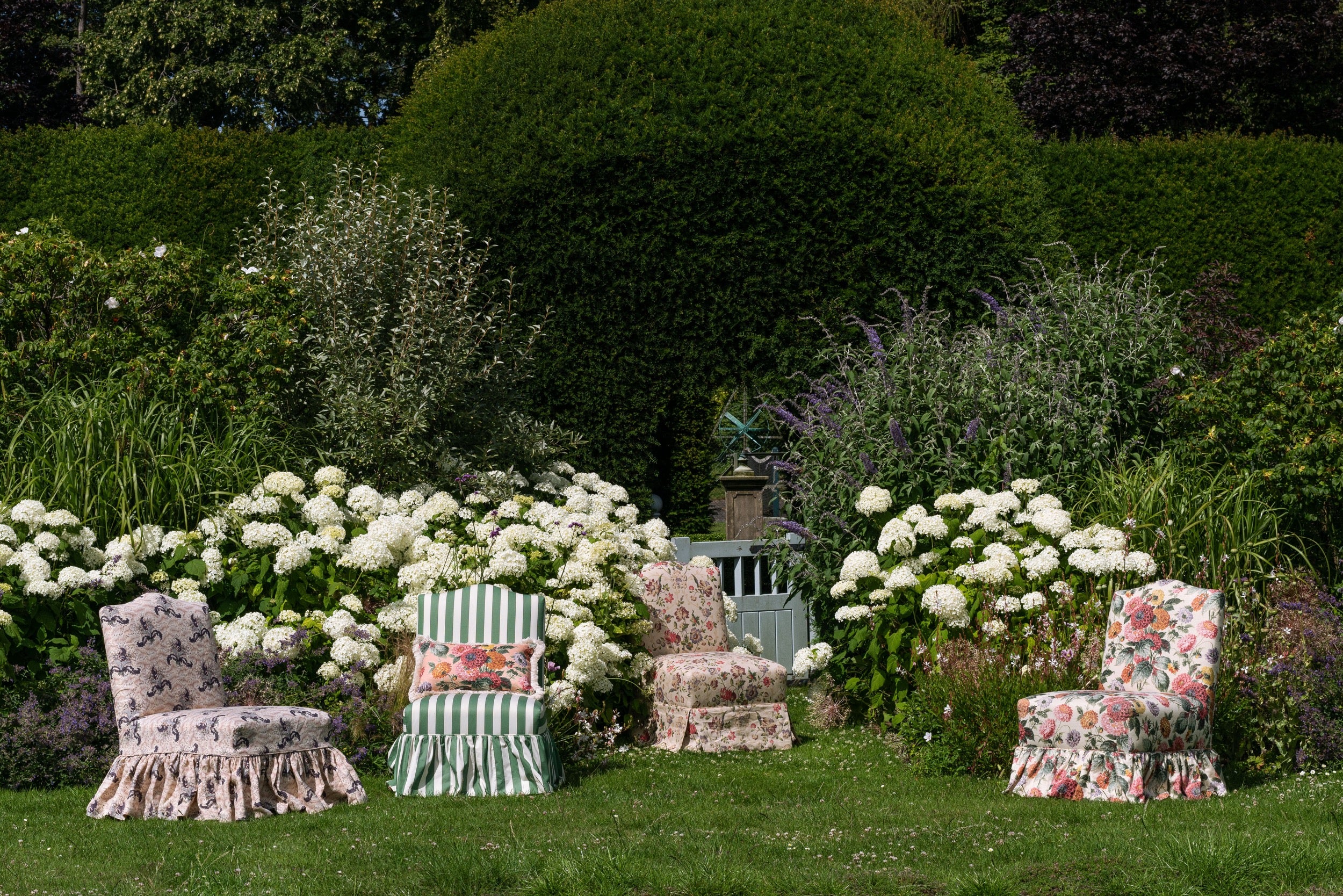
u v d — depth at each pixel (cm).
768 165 964
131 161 1133
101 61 1964
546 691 632
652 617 768
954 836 480
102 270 848
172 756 530
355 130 1172
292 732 545
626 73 995
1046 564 671
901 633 700
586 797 572
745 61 994
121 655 544
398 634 676
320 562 698
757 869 425
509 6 1978
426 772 582
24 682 614
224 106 1967
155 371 811
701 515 1523
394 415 867
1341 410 745
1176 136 1816
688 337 966
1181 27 1842
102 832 496
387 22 2062
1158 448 846
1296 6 1820
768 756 694
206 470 742
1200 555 708
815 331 969
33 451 723
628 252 955
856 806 549
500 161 977
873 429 811
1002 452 780
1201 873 404
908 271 980
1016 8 2034
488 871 417
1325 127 1898
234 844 471
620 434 964
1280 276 1170
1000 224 1012
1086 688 620
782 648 927
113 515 693
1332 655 638
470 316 927
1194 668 579
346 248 909
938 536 715
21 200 1130
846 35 1032
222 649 638
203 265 920
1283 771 618
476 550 710
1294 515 758
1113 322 863
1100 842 458
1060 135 1827
